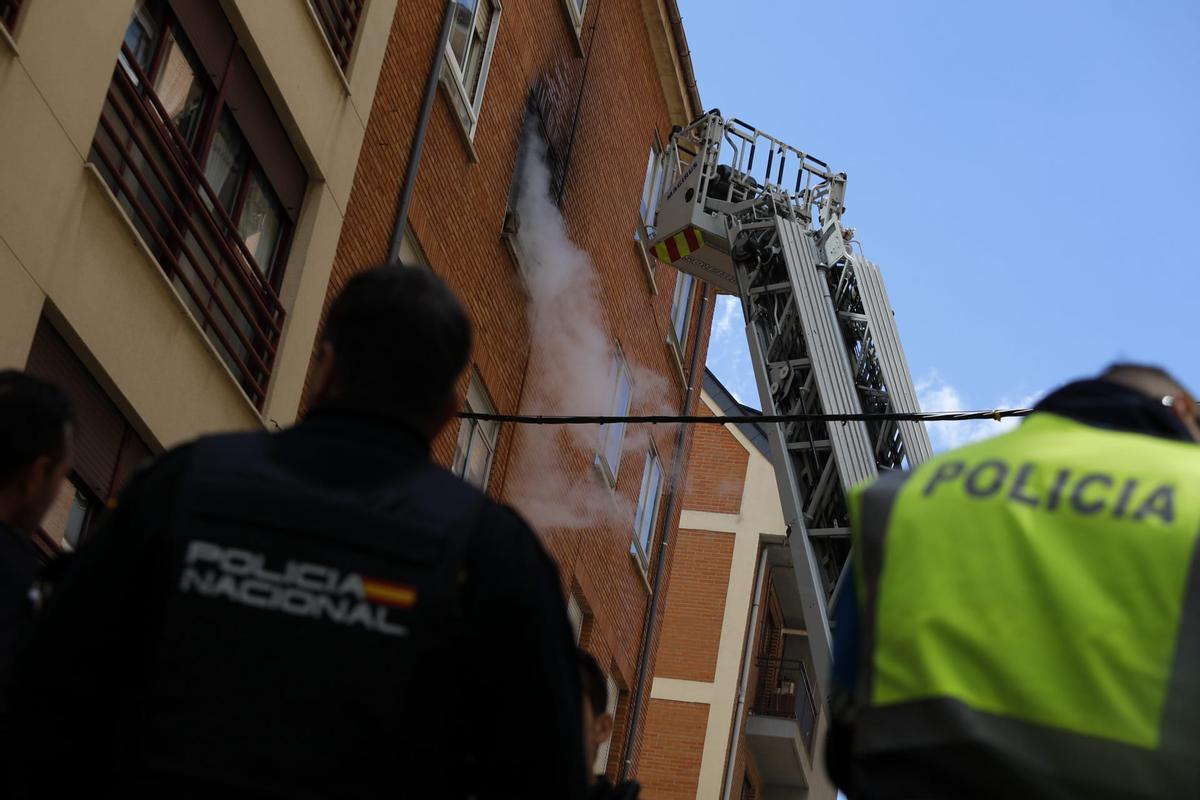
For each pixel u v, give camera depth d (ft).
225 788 7.79
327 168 42.75
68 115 31.63
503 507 8.82
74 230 32.07
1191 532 7.20
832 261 58.70
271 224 41.22
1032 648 7.17
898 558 7.72
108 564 8.38
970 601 7.38
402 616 8.12
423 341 9.09
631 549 75.41
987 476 7.81
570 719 8.39
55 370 32.50
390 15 46.39
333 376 9.32
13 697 8.25
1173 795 6.77
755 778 116.57
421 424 9.02
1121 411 8.18
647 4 73.15
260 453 8.68
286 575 8.18
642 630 78.28
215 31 37.78
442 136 51.34
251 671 7.99
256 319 40.47
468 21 53.57
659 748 105.91
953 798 7.04
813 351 55.67
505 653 8.29
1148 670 6.97
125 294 34.01
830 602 53.47
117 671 8.32
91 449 33.94
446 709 8.14
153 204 35.32
